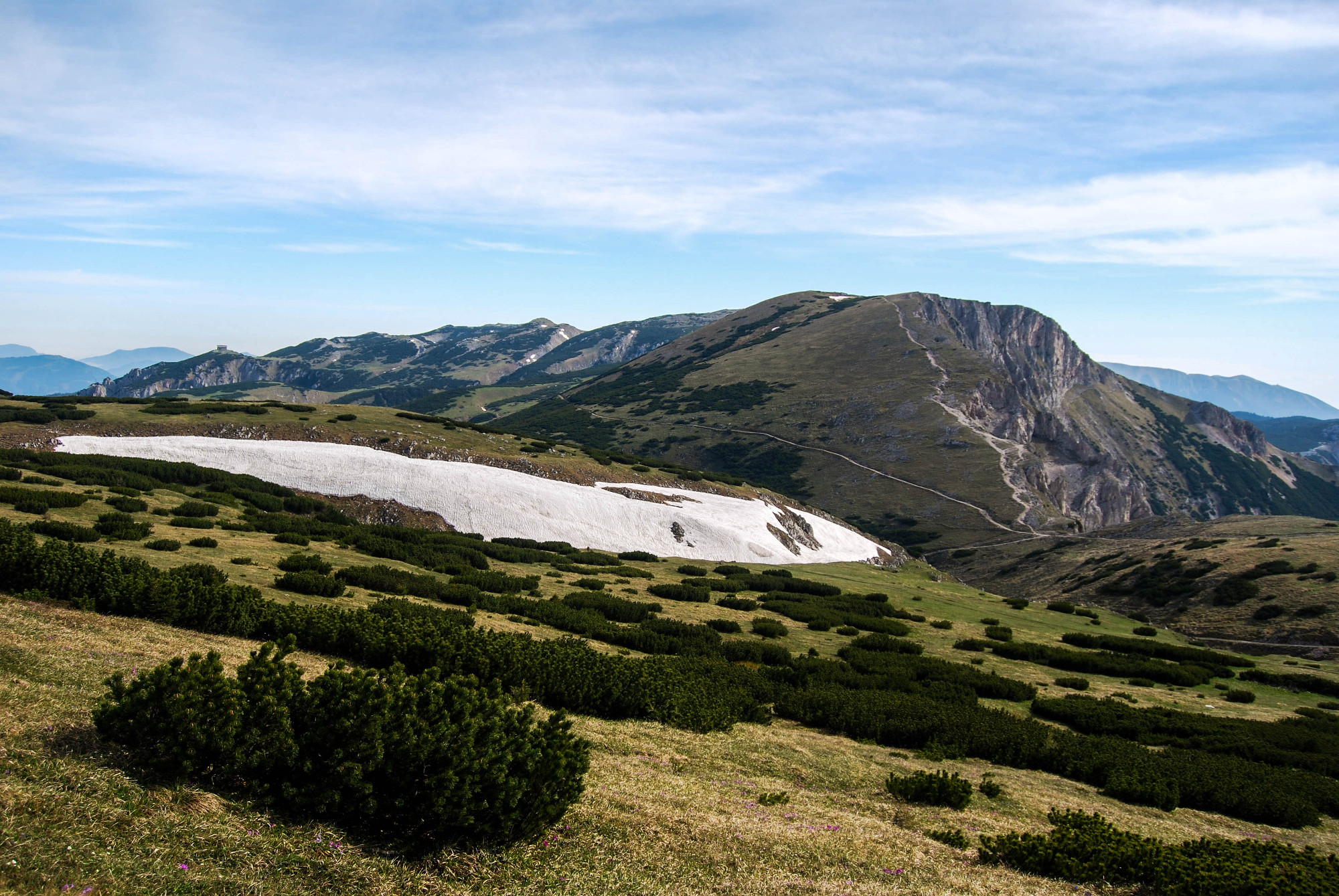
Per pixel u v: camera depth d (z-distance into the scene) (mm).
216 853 8141
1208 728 30516
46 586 18359
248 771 9469
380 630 20750
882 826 14906
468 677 11156
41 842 7379
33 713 10312
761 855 11781
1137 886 13016
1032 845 13797
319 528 47031
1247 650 54531
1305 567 63500
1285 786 23656
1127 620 63906
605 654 26594
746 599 52844
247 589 21344
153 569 21672
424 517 65062
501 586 40562
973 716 26922
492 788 9898
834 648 40219
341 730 9562
